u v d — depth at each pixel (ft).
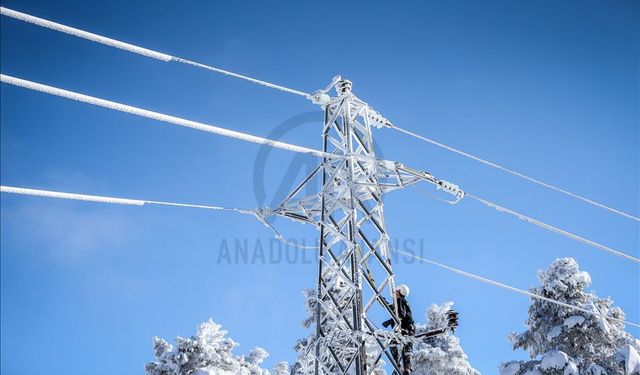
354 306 38.04
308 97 45.91
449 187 46.24
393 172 44.39
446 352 91.91
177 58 38.04
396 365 38.09
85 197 32.65
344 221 42.09
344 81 46.34
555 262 82.74
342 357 39.91
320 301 39.86
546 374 72.02
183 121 34.99
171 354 90.68
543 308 81.35
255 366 103.86
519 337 83.51
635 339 78.48
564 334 78.02
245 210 43.32
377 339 37.99
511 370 75.20
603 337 76.54
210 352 91.35
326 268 41.96
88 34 33.68
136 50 35.78
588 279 80.53
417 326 97.81
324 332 40.42
